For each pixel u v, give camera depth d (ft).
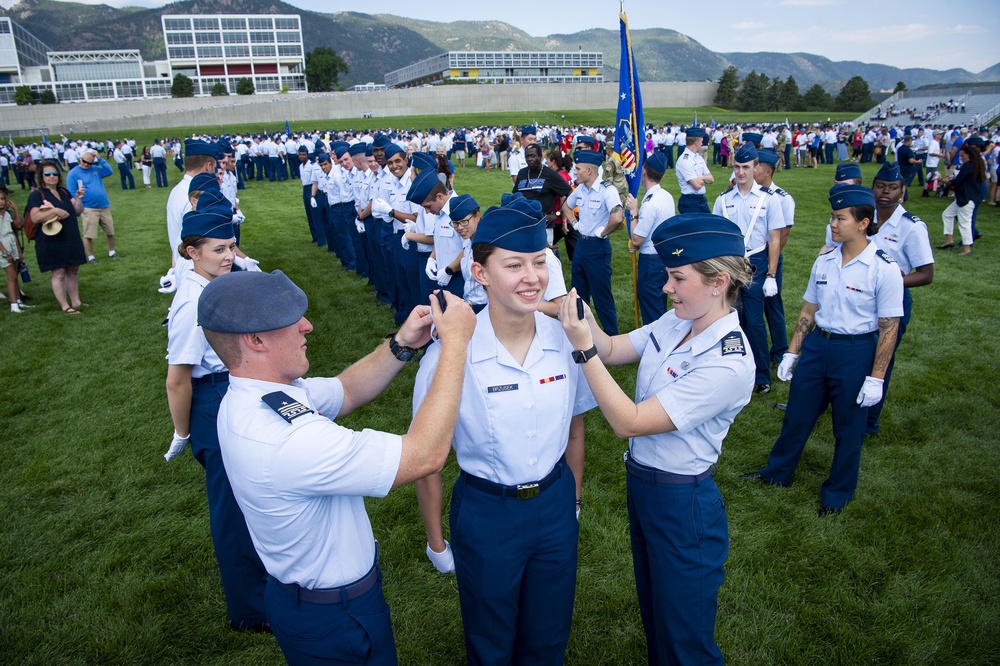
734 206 17.47
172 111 227.20
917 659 8.94
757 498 12.84
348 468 5.26
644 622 8.18
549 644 7.50
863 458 14.20
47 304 27.07
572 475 7.49
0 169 82.12
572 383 7.17
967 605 9.83
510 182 69.21
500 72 377.91
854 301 11.37
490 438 6.75
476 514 6.93
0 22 402.93
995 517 11.95
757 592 10.27
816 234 38.19
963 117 163.43
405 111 228.22
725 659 9.07
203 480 13.82
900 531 11.62
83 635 9.61
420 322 6.59
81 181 33.91
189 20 422.00
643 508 7.44
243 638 9.62
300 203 58.70
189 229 9.04
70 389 18.57
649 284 19.15
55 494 13.34
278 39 438.81
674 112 235.61
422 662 9.17
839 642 9.25
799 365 12.51
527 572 7.26
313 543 5.68
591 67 386.52
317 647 5.95
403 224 23.15
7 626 9.78
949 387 17.70
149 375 19.58
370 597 6.14
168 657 9.29
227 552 9.22
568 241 29.43
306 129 189.78
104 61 413.39
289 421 5.34
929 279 13.47
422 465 5.49
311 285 29.66
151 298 28.07
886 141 83.15
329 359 20.58
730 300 7.07
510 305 6.43
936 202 49.34
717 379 6.66
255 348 5.51
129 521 12.42
